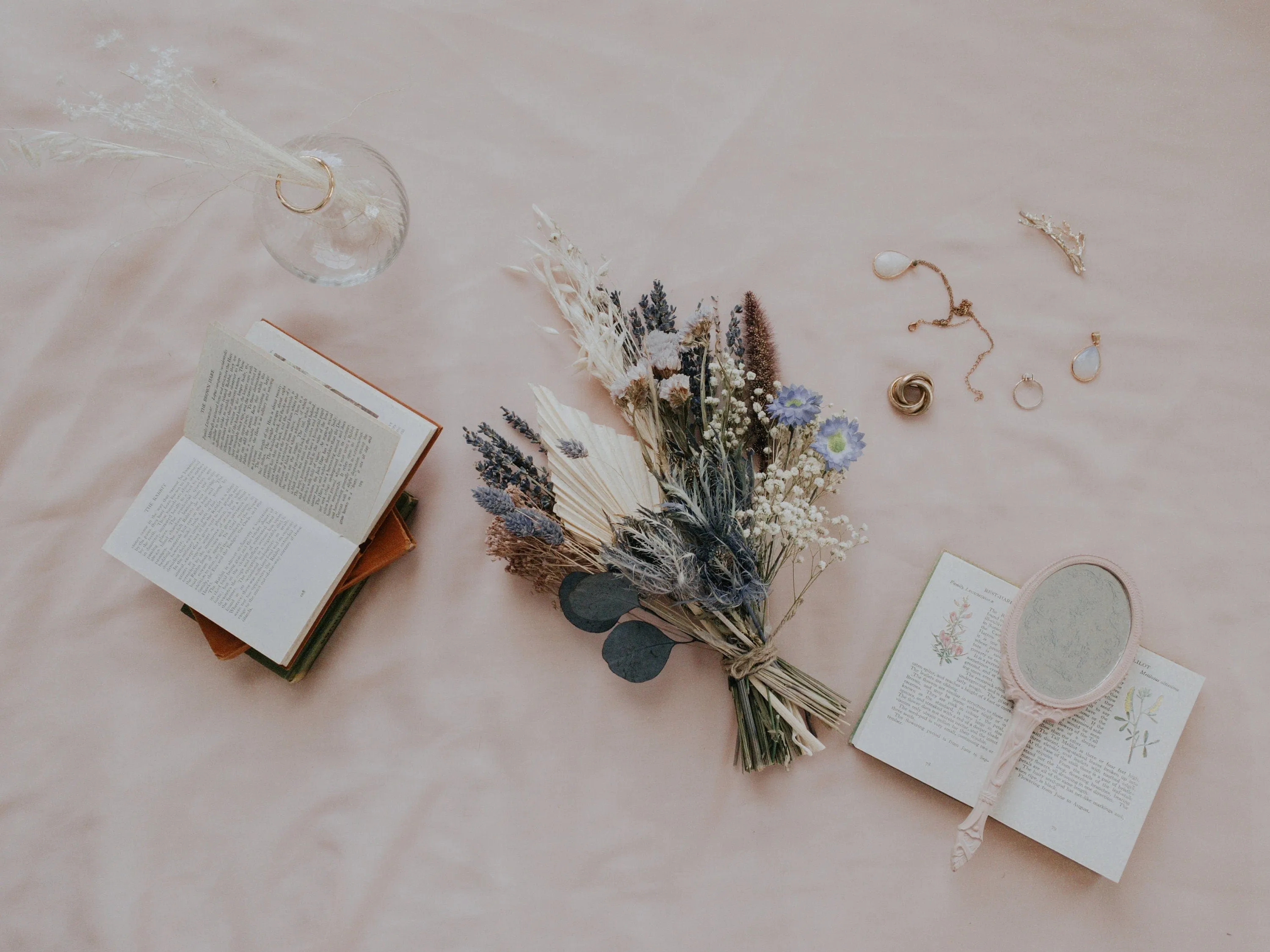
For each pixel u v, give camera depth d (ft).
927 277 3.72
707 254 3.75
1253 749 3.62
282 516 3.58
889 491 3.70
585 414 3.54
